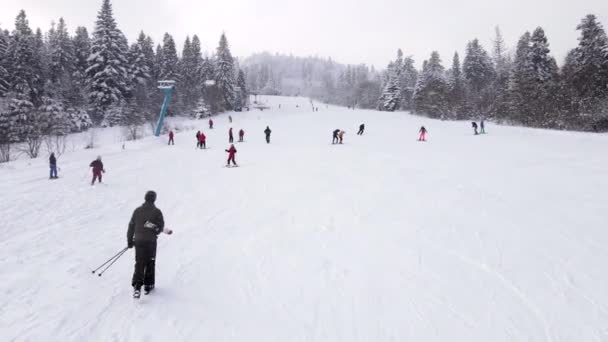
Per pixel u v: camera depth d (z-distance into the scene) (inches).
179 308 219.1
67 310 214.1
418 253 301.9
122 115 2108.8
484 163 745.0
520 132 1391.5
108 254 309.1
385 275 263.6
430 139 1221.7
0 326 196.1
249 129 1669.5
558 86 1679.4
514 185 539.8
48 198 524.1
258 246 324.2
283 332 195.9
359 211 428.8
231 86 3213.6
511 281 251.6
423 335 192.9
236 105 3339.1
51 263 287.0
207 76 3225.9
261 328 199.6
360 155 894.4
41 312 211.5
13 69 2066.9
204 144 1117.7
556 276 257.4
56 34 2773.1
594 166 675.4
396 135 1365.7
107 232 374.0
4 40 2181.3
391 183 577.6
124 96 2386.8
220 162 850.1
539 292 236.2
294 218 408.5
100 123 2140.7
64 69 2415.1
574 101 1540.4
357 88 5807.1
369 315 212.5
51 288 242.5
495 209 422.0
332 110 3257.9
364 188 547.5
